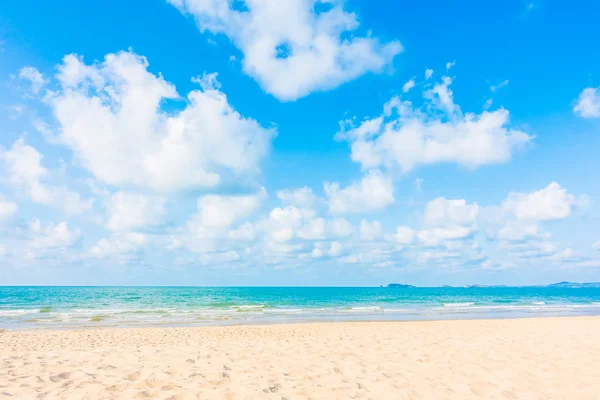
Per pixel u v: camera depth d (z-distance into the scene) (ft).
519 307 120.98
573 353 24.41
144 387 15.67
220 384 16.26
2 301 141.08
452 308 115.24
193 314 85.76
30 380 16.21
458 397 15.61
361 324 59.41
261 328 53.21
